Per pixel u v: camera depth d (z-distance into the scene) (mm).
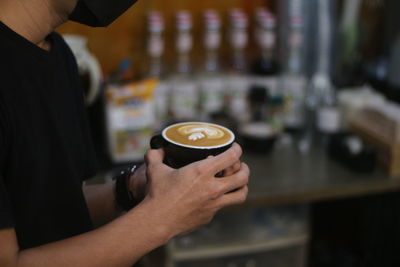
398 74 1904
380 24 2031
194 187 704
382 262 1823
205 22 1871
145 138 1599
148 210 700
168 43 1952
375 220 1797
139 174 916
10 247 649
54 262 672
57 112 774
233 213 1723
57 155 763
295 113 1913
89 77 1534
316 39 1946
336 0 1931
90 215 927
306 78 1982
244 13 2014
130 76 1658
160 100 1793
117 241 690
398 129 1596
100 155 1638
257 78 1900
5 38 688
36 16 713
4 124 677
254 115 1882
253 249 1691
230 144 775
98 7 719
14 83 694
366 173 1619
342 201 2006
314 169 1652
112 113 1543
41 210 757
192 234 1655
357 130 1788
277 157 1744
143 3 1869
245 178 755
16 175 710
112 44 1885
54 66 768
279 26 1938
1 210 633
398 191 1721
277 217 1764
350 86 2049
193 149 747
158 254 1653
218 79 1882
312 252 2100
